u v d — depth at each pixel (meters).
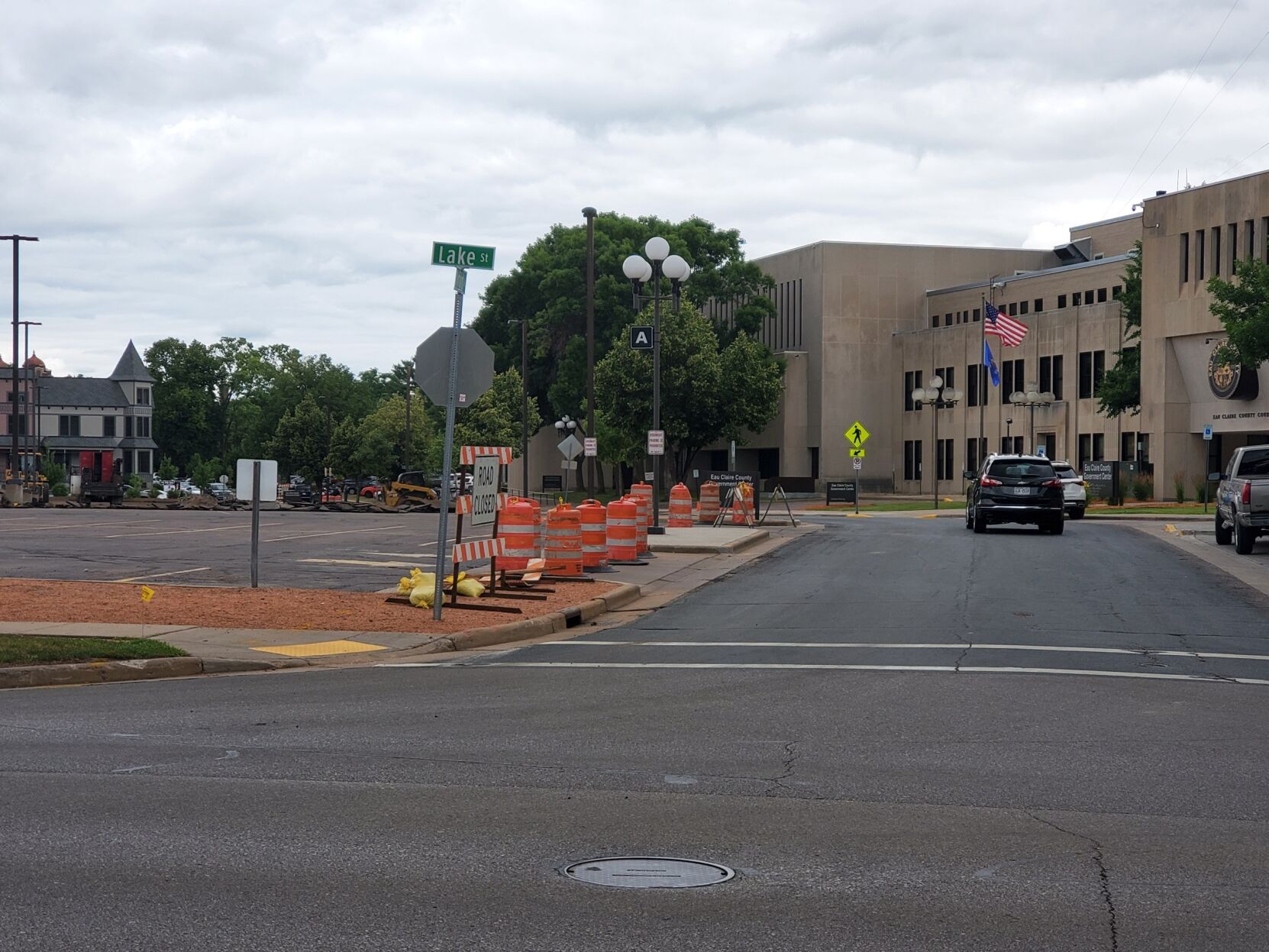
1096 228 87.50
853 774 8.00
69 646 12.66
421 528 36.00
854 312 82.56
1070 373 70.44
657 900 5.46
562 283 80.81
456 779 7.79
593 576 22.22
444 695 11.01
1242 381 55.09
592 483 70.75
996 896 5.57
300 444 103.81
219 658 12.74
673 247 80.81
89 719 9.84
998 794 7.50
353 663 13.19
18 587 17.67
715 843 6.40
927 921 5.22
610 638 15.21
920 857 6.18
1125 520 43.91
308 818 6.83
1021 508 33.59
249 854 6.10
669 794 7.45
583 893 5.54
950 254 84.12
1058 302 76.00
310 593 17.81
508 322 88.56
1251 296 42.50
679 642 14.77
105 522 37.91
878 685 11.61
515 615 16.52
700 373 66.56
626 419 67.62
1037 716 10.08
